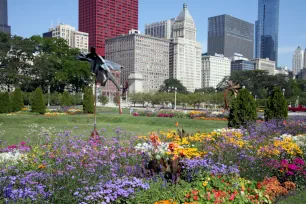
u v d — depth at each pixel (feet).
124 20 521.65
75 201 15.43
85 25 504.43
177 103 221.87
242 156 26.50
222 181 20.07
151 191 17.40
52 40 200.75
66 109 110.42
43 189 15.93
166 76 465.06
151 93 231.50
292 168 24.52
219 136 37.29
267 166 25.49
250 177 23.17
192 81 483.51
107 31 501.56
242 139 37.99
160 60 454.81
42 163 22.33
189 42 476.13
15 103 105.81
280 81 277.85
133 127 64.08
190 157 23.72
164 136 37.04
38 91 93.81
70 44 433.48
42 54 190.70
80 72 193.36
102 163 21.81
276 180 23.70
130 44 426.92
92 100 99.09
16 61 178.91
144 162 22.62
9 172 19.56
